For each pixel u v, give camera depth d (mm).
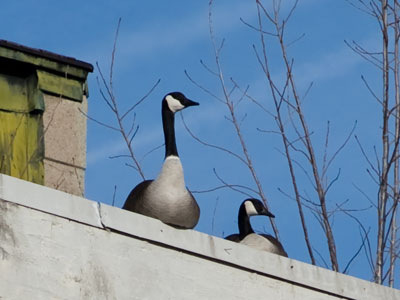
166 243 13320
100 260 12719
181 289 13320
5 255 11953
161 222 13391
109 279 12719
